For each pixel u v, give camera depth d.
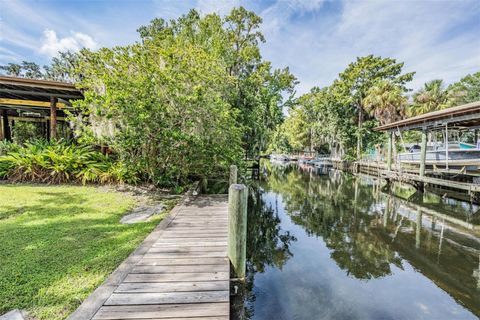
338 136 24.38
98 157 7.23
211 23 14.87
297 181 13.84
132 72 6.14
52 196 5.24
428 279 3.48
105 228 3.56
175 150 6.13
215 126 6.50
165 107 5.75
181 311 1.77
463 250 4.47
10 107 10.66
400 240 4.95
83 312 1.73
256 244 4.74
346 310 2.76
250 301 2.89
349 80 22.92
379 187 11.76
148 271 2.31
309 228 5.71
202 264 2.47
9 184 6.23
